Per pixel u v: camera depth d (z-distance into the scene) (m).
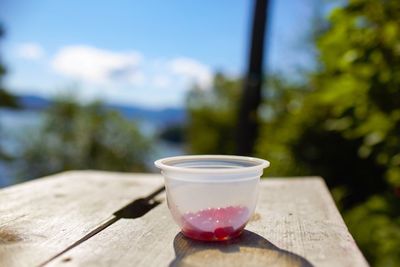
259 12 3.57
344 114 2.03
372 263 2.19
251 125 3.62
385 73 1.74
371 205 2.23
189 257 0.65
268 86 4.66
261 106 3.70
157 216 0.93
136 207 1.04
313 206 1.05
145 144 7.50
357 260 0.64
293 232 0.80
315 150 3.27
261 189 1.30
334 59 2.00
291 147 3.34
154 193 1.23
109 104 7.30
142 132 7.48
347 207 3.10
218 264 0.62
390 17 1.74
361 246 2.29
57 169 6.84
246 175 0.74
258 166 0.75
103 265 0.62
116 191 1.25
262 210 1.00
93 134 7.04
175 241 0.73
